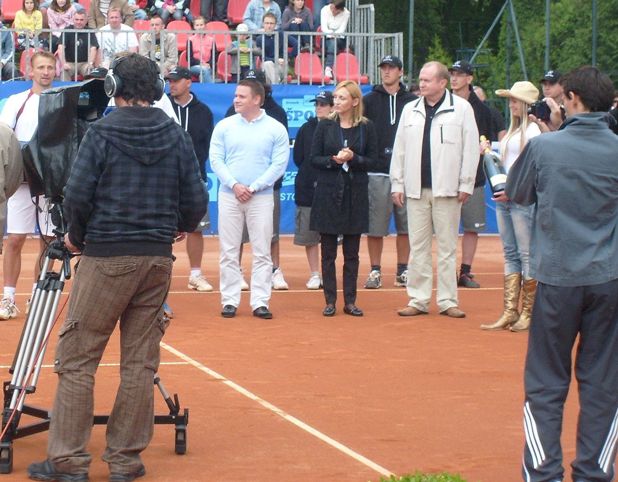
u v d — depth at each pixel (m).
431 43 53.91
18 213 13.09
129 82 7.24
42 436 8.30
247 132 13.38
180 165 7.32
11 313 13.31
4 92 21.86
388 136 16.14
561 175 6.82
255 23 25.73
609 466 6.80
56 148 7.67
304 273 18.33
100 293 7.10
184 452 7.83
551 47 45.53
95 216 7.12
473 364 11.07
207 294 15.73
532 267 6.93
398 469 7.52
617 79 43.03
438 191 13.65
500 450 8.03
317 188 13.69
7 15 26.62
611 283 6.74
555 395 6.83
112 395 9.48
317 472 7.41
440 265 13.99
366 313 14.16
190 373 10.45
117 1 24.62
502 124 16.92
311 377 10.37
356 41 24.41
